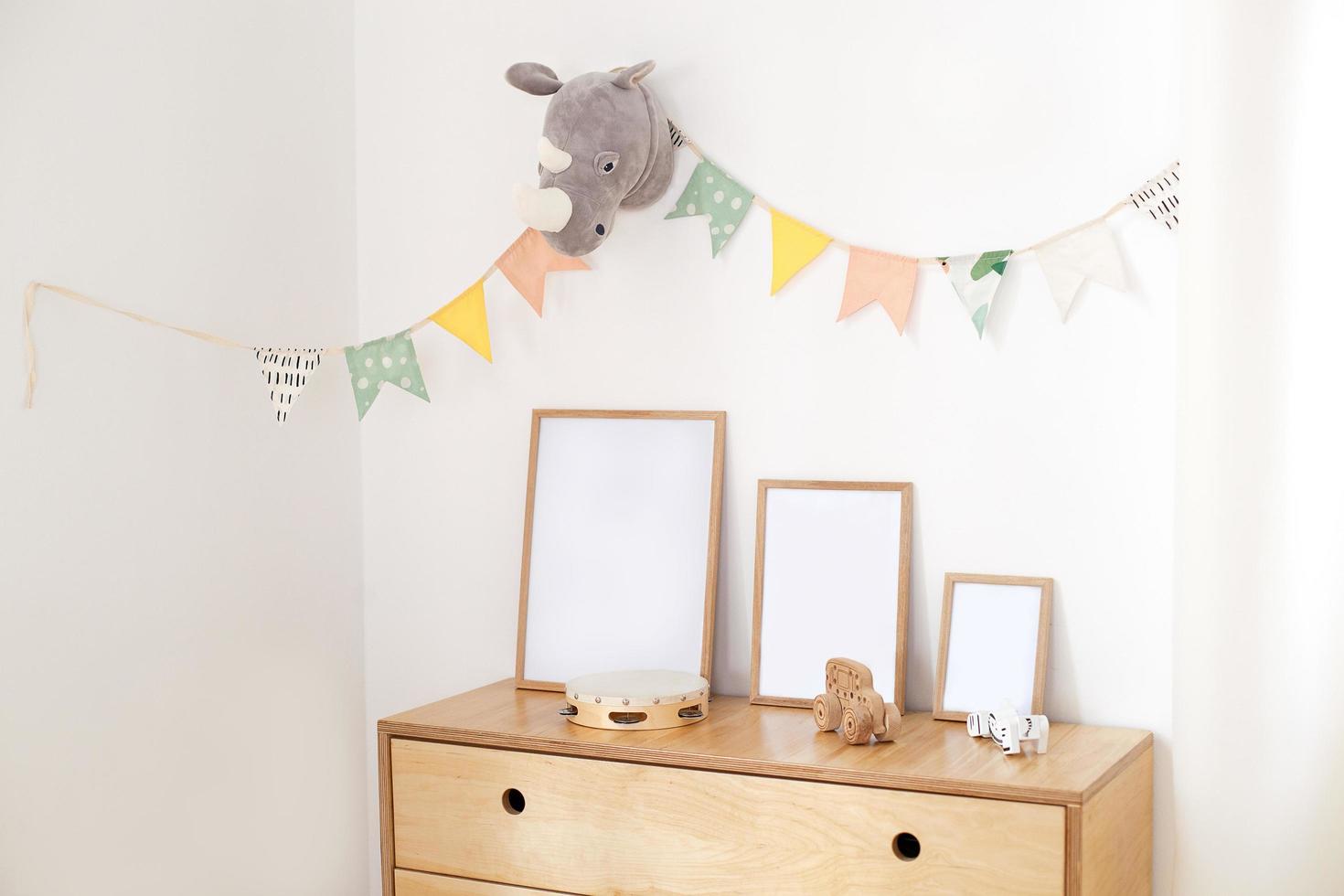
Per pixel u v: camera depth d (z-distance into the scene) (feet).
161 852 6.06
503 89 7.04
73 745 5.63
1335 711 4.77
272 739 6.75
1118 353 5.72
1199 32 4.98
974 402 6.02
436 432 7.27
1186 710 5.01
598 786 5.44
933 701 6.10
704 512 6.51
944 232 6.06
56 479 5.56
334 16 7.23
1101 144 5.74
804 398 6.39
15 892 5.36
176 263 6.15
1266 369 4.85
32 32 5.43
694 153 6.57
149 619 6.00
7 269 5.35
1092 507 5.80
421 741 5.86
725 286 6.55
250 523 6.60
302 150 6.97
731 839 5.19
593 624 6.66
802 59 6.33
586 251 6.13
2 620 5.32
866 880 4.96
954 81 6.02
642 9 6.68
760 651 6.28
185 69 6.19
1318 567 4.79
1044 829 4.66
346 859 7.29
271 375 6.48
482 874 5.71
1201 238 4.97
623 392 6.81
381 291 7.37
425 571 7.32
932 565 6.12
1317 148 4.78
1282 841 4.83
